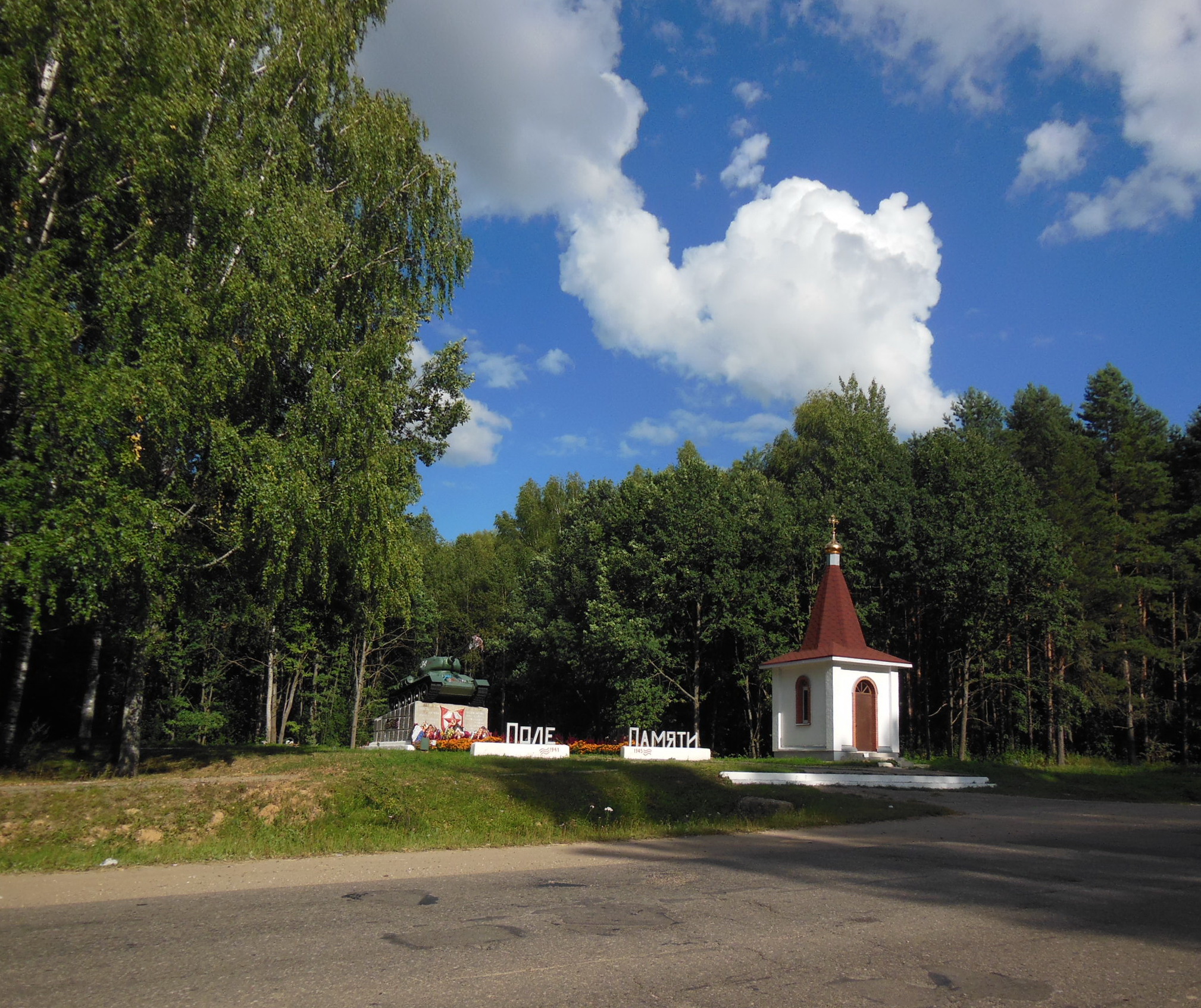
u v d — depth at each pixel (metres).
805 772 23.48
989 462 40.75
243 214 17.25
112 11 15.98
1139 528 42.25
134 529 15.29
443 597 60.06
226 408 18.95
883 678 32.41
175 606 21.16
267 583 18.03
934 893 9.03
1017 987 5.82
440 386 24.16
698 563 42.06
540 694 54.00
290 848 12.65
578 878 10.04
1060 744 39.97
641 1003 5.37
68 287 15.95
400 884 9.69
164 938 7.01
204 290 17.11
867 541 41.12
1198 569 43.88
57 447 15.31
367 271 21.53
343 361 19.23
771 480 52.62
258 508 17.00
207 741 38.50
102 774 18.64
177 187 17.09
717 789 19.98
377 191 21.42
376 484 18.78
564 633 46.09
